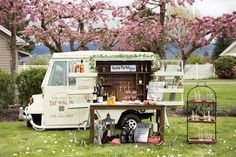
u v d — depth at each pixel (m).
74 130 10.39
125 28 15.19
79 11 15.12
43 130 10.42
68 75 9.83
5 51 21.09
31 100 10.77
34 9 14.77
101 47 15.90
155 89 9.69
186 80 35.94
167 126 9.58
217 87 24.98
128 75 10.41
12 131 10.30
